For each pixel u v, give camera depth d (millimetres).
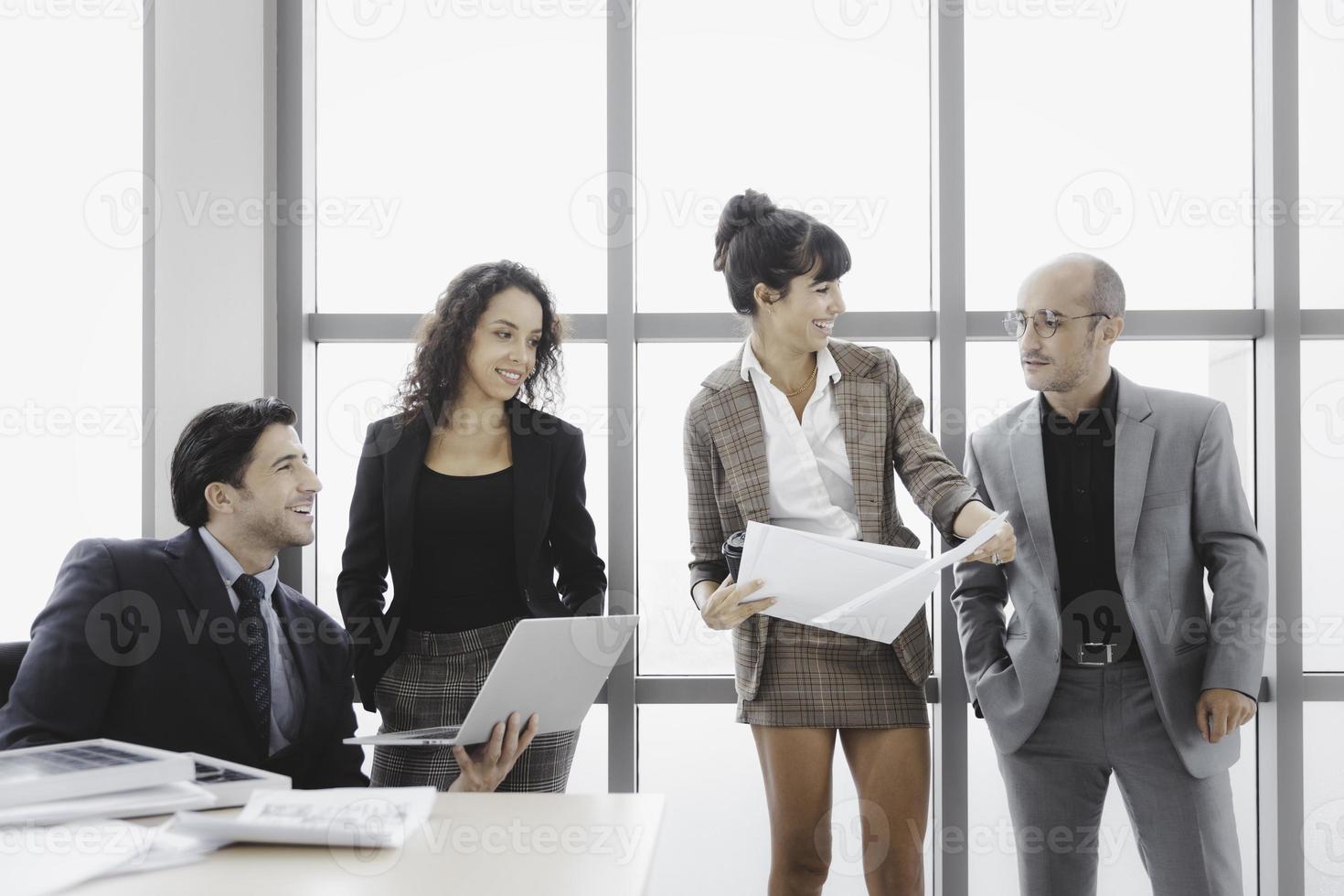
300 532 1772
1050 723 1910
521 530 1895
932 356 2328
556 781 1865
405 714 1851
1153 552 1864
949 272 2262
